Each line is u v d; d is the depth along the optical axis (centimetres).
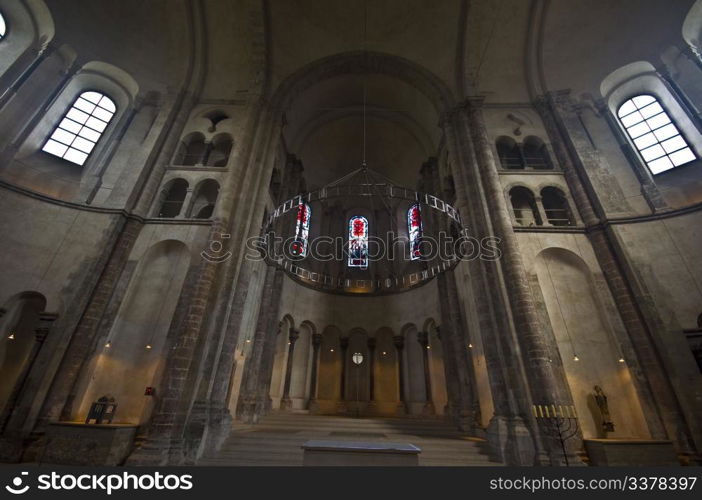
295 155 2414
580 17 1775
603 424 1114
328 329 2433
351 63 2088
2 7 1474
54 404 1088
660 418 1070
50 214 1356
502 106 1877
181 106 1820
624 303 1249
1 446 1001
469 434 1401
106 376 1209
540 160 1742
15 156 1419
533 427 1070
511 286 1264
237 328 1338
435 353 2106
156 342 1274
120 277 1338
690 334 1131
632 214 1394
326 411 2153
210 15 1869
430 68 2030
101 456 943
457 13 1889
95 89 1767
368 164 2927
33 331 1309
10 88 1409
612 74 1755
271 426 1476
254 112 1780
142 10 1781
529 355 1145
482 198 1498
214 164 1775
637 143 1650
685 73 1585
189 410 1082
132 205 1470
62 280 1270
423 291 2245
